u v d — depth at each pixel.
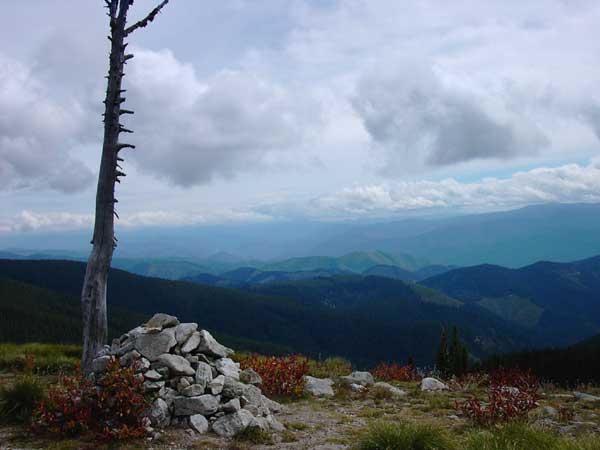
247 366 14.29
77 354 17.39
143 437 8.45
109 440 8.27
